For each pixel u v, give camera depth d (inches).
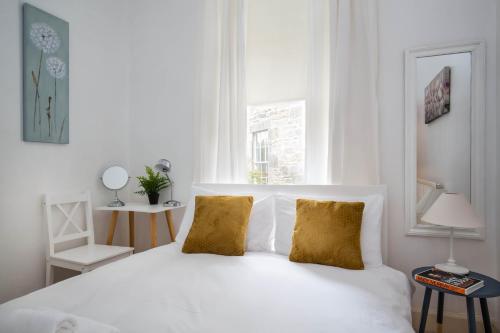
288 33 91.4
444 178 73.9
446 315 73.5
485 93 70.6
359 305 42.8
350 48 79.9
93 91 101.0
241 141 92.9
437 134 74.5
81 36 96.3
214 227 71.6
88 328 31.6
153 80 112.7
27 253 80.0
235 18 95.0
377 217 69.1
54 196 85.6
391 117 78.8
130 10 115.5
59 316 30.4
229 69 94.8
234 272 56.4
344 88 78.5
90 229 95.5
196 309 40.5
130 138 115.8
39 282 82.8
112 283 50.1
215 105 98.3
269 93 94.2
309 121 83.9
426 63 75.4
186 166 106.6
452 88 73.4
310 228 65.6
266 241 74.5
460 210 59.5
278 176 93.4
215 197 78.6
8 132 76.0
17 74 78.0
